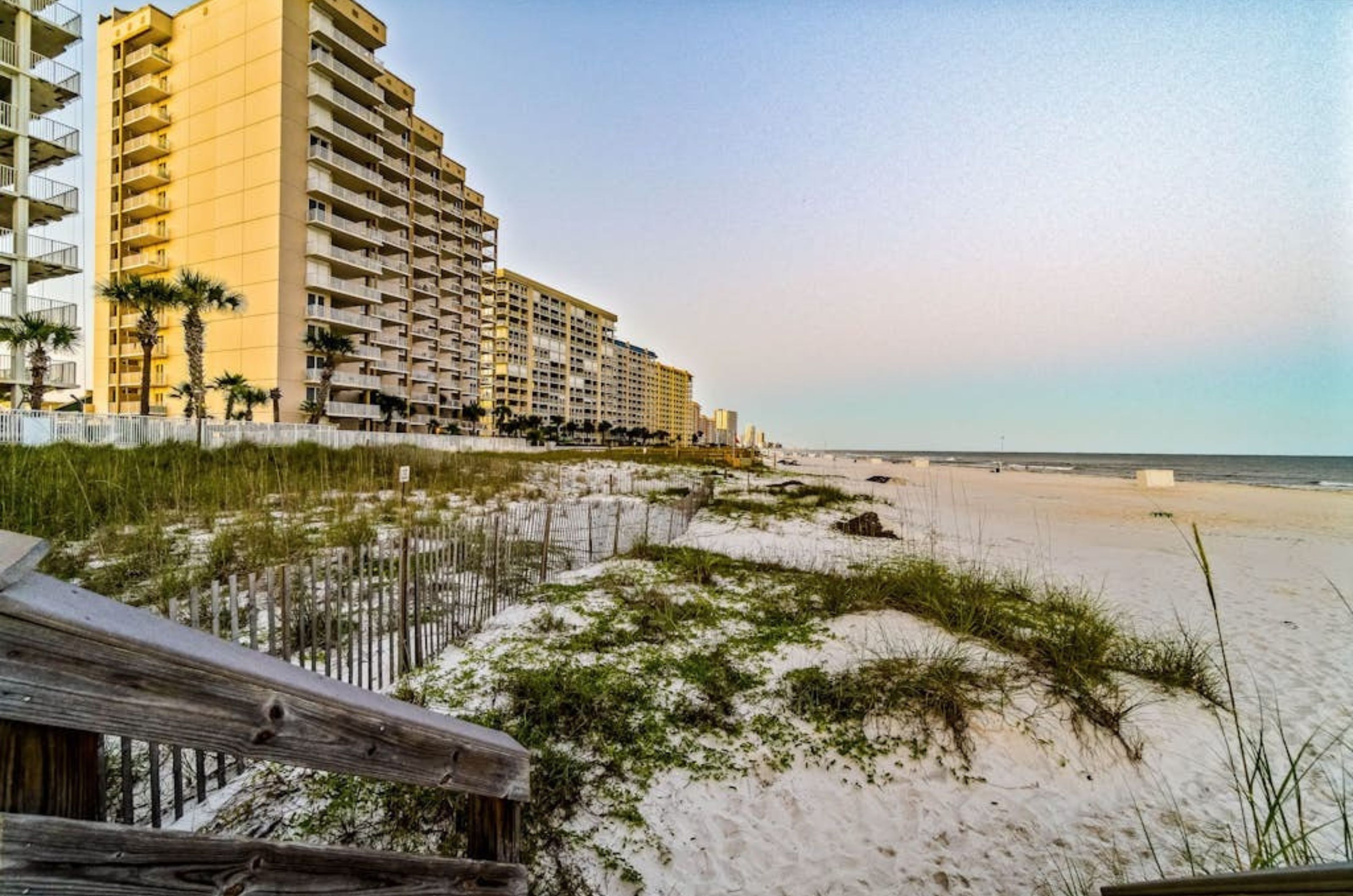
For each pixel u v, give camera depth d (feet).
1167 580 32.12
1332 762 13.64
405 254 158.20
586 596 22.49
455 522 28.25
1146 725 14.49
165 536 23.71
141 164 139.74
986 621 19.35
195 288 67.67
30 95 74.18
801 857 10.25
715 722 13.76
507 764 4.80
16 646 2.31
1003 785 12.25
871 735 13.51
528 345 329.72
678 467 106.73
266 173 120.47
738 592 23.88
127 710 2.64
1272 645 21.38
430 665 15.96
